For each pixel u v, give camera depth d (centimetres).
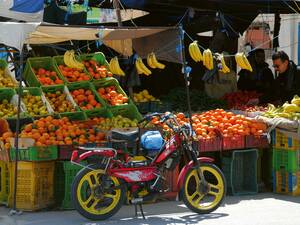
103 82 1042
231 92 1234
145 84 1312
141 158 858
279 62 1088
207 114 1004
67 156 874
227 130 962
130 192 831
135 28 887
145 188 828
